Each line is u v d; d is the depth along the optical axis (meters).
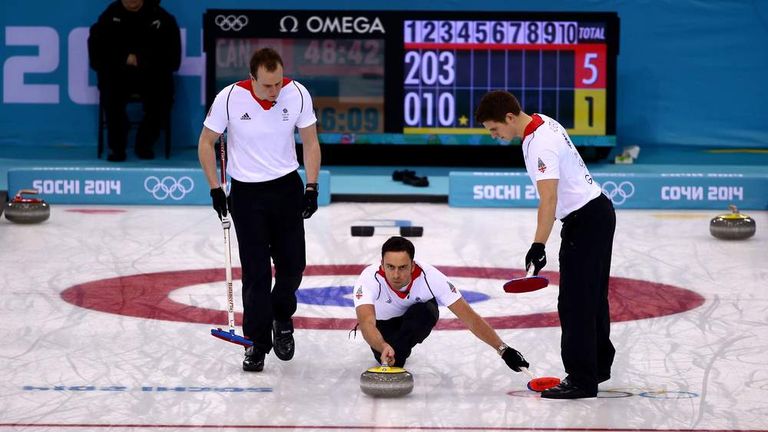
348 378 21.30
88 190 46.41
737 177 46.75
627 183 46.94
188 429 17.91
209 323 25.83
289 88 21.28
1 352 22.91
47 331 24.80
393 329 21.42
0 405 19.16
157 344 23.80
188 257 34.44
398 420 18.50
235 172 21.28
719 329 25.39
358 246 36.59
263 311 21.38
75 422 18.22
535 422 18.38
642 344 24.00
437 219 43.12
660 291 29.77
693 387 20.62
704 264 33.75
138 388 20.39
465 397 19.94
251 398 19.80
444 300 20.61
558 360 22.70
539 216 18.31
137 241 37.19
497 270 32.84
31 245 36.00
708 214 45.44
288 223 21.58
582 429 18.02
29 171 46.22
